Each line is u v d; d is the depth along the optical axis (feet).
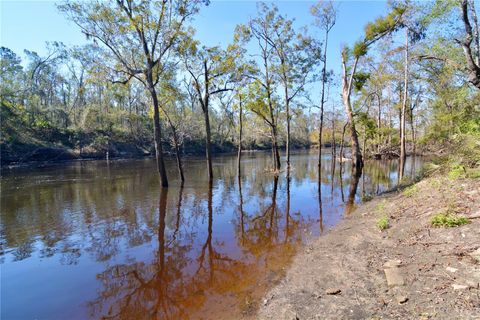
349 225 29.89
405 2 59.36
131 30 52.26
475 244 16.57
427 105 83.66
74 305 18.04
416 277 15.42
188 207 43.68
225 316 15.83
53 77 201.36
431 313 12.26
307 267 20.53
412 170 76.43
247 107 78.07
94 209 42.16
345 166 108.27
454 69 47.50
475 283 13.44
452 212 21.34
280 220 36.55
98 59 55.83
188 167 108.37
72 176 80.89
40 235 31.09
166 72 64.23
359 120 81.87
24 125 142.10
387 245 20.92
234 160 144.46
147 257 25.35
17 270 22.93
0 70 146.82
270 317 14.92
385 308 13.52
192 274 21.84
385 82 89.66
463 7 32.53
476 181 26.66
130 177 78.28
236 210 42.11
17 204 45.37
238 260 24.00
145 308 17.48
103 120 167.94
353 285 16.42
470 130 39.58
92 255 25.85
